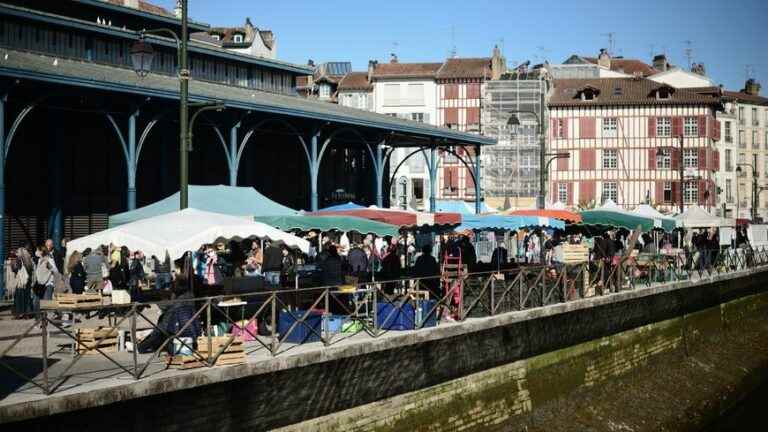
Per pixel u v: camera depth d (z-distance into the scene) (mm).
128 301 14195
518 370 16828
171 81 26297
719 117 71500
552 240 26922
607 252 23609
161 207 17734
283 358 11055
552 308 17656
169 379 9609
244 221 13367
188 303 11695
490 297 16328
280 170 30578
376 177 30422
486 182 59594
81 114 23750
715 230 35812
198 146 27000
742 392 24703
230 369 10320
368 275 18047
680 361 25406
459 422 14883
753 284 34219
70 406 8664
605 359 20703
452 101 61562
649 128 61312
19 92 21031
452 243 22516
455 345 14805
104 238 12711
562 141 61688
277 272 16953
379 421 13062
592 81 64250
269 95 30969
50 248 16859
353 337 13211
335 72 69875
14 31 24750
